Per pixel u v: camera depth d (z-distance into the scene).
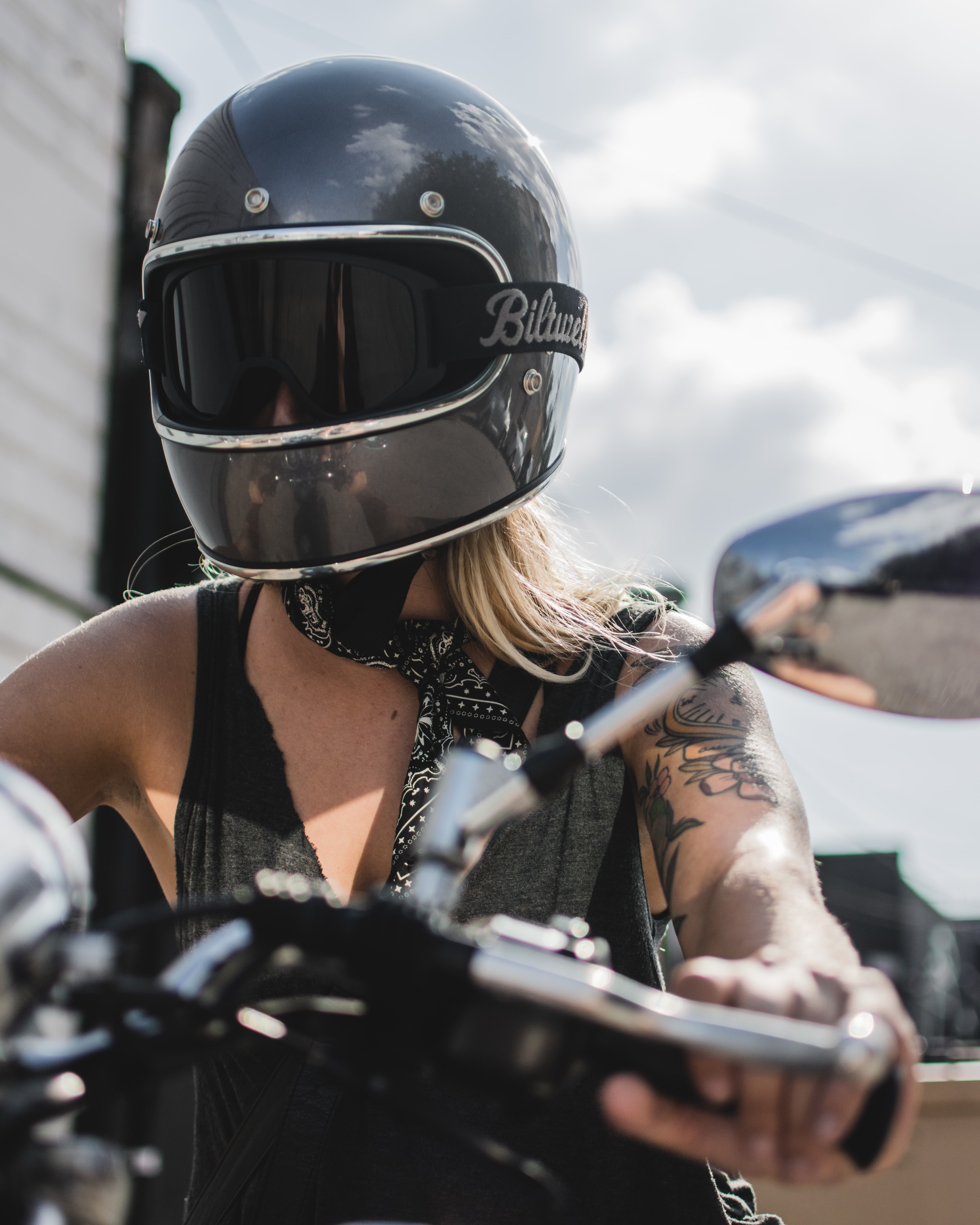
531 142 1.59
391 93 1.47
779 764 1.26
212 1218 1.16
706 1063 0.62
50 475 5.57
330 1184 1.14
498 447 1.45
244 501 1.40
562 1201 0.70
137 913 0.68
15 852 0.65
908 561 0.72
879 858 14.69
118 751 1.46
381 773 1.39
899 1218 2.73
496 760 0.77
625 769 1.36
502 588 1.47
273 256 1.38
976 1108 2.81
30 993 0.62
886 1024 0.66
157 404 1.53
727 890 1.05
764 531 0.75
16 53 5.54
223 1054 1.26
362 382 1.39
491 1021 0.62
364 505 1.38
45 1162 0.57
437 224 1.42
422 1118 0.69
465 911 1.30
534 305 1.47
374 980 0.63
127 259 6.16
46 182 5.69
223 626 1.48
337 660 1.44
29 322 5.52
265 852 1.34
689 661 0.72
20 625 5.22
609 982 0.62
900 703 0.72
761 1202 2.73
